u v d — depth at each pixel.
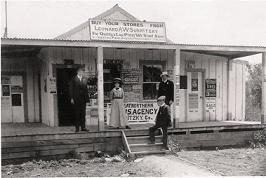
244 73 15.44
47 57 11.92
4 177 7.96
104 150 10.37
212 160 9.63
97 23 10.62
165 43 11.23
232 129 12.10
